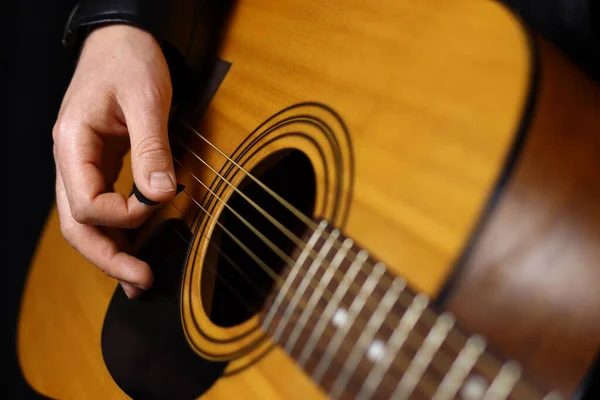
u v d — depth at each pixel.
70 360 0.47
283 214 0.41
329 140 0.36
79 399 0.45
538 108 0.28
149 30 0.46
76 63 0.53
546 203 0.28
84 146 0.43
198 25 0.48
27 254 0.92
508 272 0.28
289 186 0.42
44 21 0.84
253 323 0.35
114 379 0.43
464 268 0.28
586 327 0.27
